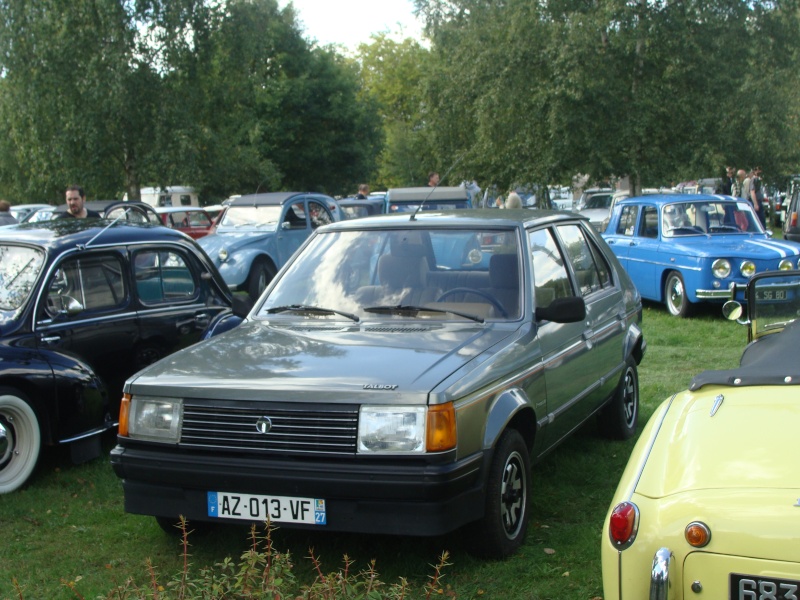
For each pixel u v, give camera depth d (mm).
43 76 27562
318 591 3279
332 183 45281
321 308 5270
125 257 6699
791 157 21188
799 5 21297
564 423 5340
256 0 31094
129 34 27891
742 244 12156
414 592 4148
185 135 28531
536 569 4320
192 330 7051
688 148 20422
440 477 3873
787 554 2625
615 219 14211
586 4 21125
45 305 6074
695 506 2791
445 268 5312
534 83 21172
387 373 4141
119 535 4949
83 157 28250
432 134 26625
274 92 42500
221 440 4156
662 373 8906
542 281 5281
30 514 5336
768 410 3248
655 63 20625
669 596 2734
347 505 3963
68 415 5918
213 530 4961
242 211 16484
